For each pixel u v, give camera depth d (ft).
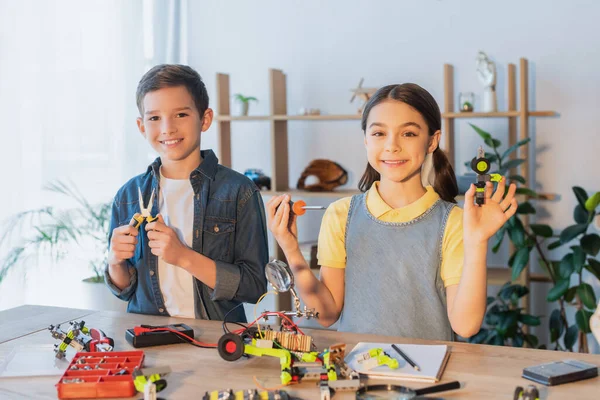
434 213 4.71
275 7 11.02
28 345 4.12
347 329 4.75
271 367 3.63
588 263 9.26
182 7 11.54
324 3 10.73
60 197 9.82
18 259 9.23
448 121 9.70
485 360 3.69
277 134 10.32
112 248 4.70
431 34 10.22
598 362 3.63
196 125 5.10
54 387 3.43
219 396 3.13
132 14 10.62
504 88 9.95
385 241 4.70
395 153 4.50
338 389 3.26
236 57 11.33
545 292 9.96
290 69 11.02
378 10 10.45
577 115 9.63
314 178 10.41
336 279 4.91
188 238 5.22
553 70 9.68
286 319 3.84
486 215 4.07
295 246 4.56
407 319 4.59
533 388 3.00
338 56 10.73
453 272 4.53
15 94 9.18
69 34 9.86
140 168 10.78
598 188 9.61
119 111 10.52
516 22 9.79
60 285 9.74
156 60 10.96
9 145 9.12
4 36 9.02
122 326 4.50
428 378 3.36
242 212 5.28
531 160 9.91
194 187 5.26
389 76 10.48
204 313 5.12
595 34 9.45
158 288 5.18
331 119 9.84
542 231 8.91
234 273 4.95
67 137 9.89
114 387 3.26
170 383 3.41
